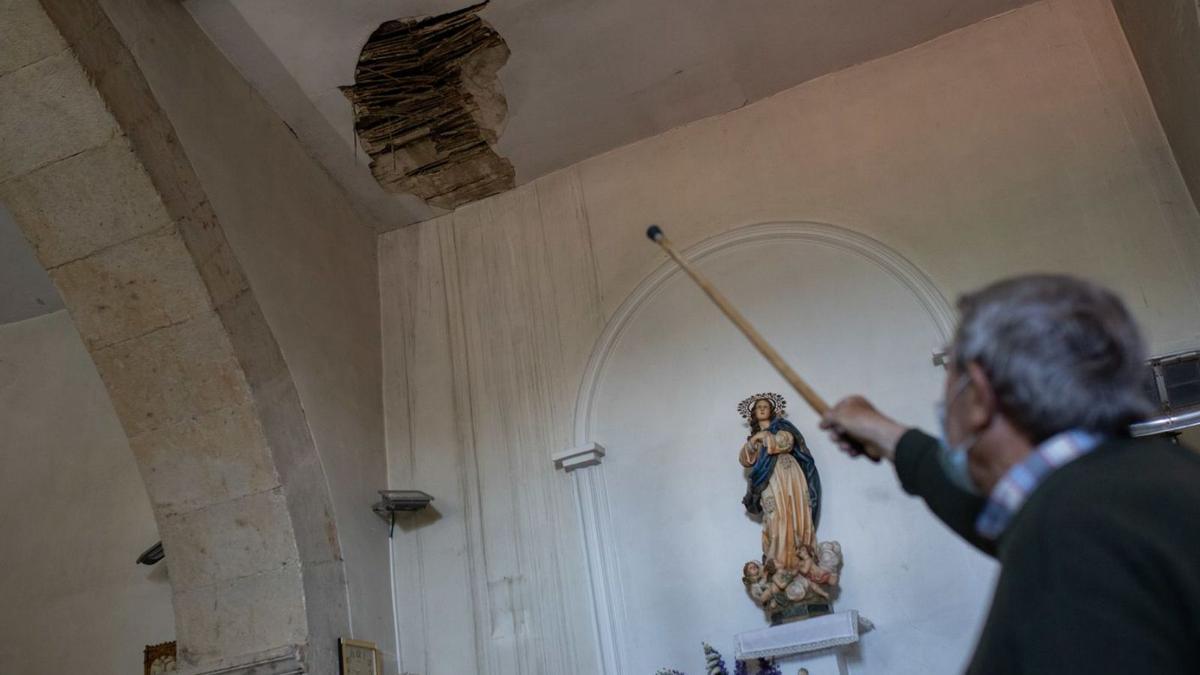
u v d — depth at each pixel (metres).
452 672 8.38
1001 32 8.51
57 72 6.92
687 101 9.16
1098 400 1.72
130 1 7.51
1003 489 1.78
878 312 8.09
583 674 7.98
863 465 7.71
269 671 7.34
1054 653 1.47
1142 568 1.50
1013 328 1.78
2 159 7.18
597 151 9.55
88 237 7.42
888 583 7.38
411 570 8.77
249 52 8.47
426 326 9.61
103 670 8.70
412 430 9.26
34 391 9.83
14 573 9.20
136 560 8.98
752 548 7.88
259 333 7.92
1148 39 7.45
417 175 9.59
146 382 7.72
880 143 8.58
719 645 7.73
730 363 8.42
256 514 7.69
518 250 9.54
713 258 8.77
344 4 8.18
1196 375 6.97
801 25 8.55
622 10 8.34
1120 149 7.82
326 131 9.17
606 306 8.99
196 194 7.62
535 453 8.77
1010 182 8.05
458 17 8.34
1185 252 7.40
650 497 8.30
